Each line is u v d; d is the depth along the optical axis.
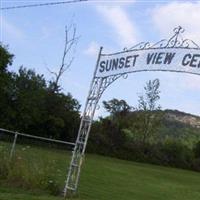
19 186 17.03
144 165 67.31
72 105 64.19
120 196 21.50
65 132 63.66
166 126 96.62
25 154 18.80
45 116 61.72
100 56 18.00
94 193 20.44
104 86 17.89
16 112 58.62
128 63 17.06
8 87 58.22
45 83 62.47
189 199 27.23
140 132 81.38
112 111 81.62
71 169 18.17
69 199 16.22
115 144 73.31
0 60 56.56
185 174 62.25
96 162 49.66
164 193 28.59
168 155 79.94
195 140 98.19
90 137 69.94
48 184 17.39
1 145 19.73
